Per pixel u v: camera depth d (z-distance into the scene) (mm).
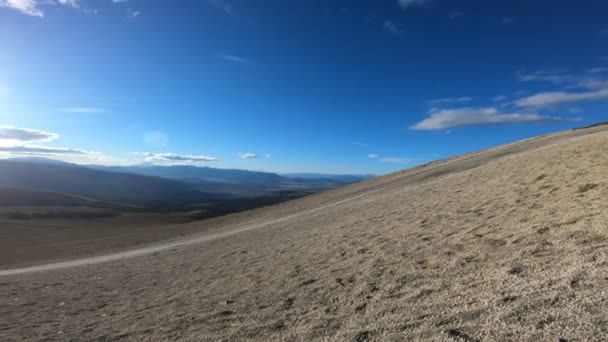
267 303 6074
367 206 17281
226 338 4793
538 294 3828
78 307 7891
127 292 8914
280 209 35062
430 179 22484
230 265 10367
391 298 5055
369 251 8133
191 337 5047
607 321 2980
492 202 9578
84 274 13523
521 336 3123
